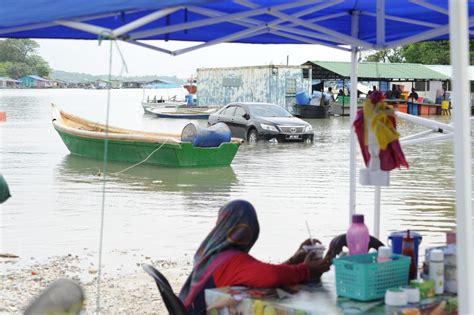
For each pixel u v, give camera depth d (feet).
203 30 21.97
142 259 31.83
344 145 92.43
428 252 14.42
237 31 22.07
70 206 45.78
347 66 172.04
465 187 10.69
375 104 15.69
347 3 20.70
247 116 96.37
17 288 26.99
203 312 15.35
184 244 34.88
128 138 70.59
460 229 10.73
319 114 159.84
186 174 62.75
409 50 219.41
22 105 247.29
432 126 21.49
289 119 96.84
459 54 10.60
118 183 56.95
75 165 69.36
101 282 27.84
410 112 162.71
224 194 51.49
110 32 12.39
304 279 15.25
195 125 68.18
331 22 21.86
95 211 43.96
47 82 577.84
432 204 47.01
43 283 27.78
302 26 20.79
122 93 548.31
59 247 34.24
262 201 48.32
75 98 390.01
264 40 23.40
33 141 96.63
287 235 37.04
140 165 69.46
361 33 21.83
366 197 49.96
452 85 10.71
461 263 10.75
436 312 13.35
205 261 15.55
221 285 15.17
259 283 14.80
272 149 86.69
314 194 51.39
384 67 173.06
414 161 74.59
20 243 35.04
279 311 13.55
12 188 53.47
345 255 15.39
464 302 10.74
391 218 41.93
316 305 13.56
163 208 45.27
